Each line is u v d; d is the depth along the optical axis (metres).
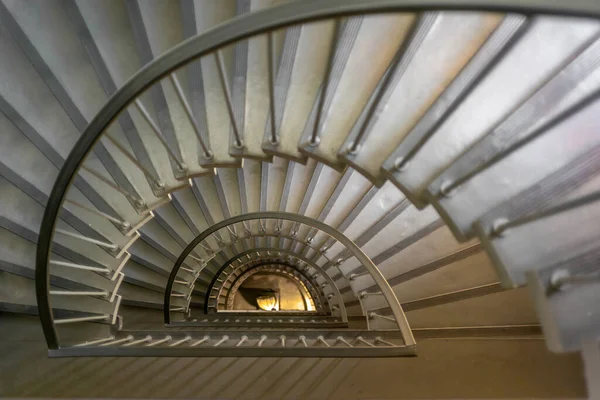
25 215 2.91
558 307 1.43
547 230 1.50
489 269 3.17
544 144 1.55
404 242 3.54
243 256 7.52
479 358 2.62
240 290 10.98
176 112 2.64
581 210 1.48
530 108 1.58
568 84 1.54
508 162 1.58
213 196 4.62
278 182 4.41
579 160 1.50
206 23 2.49
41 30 2.58
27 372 2.54
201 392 2.43
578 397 2.11
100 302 3.31
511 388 2.28
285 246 6.77
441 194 1.61
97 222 3.15
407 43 1.39
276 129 2.21
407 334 2.83
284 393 2.40
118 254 3.13
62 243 3.12
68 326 3.24
